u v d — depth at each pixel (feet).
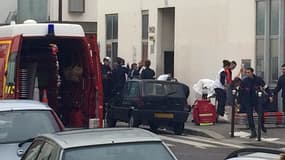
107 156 22.44
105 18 113.39
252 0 81.82
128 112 68.74
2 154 31.45
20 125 33.58
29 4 154.51
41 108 34.96
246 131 67.46
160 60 98.99
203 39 89.92
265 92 66.80
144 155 22.76
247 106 63.05
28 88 46.14
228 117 74.95
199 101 73.10
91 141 23.03
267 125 70.33
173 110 67.56
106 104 73.67
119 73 75.31
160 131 71.67
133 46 104.63
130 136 23.76
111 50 111.65
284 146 58.08
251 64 81.66
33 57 46.88
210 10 88.63
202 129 68.90
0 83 44.86
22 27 44.75
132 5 104.99
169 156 23.07
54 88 48.11
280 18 78.28
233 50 84.58
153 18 99.66
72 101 48.32
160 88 67.87
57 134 24.77
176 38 95.14
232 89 73.82
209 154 53.16
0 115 33.83
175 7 95.14
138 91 67.77
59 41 46.80
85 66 47.16
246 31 82.64
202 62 90.12
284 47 78.28
